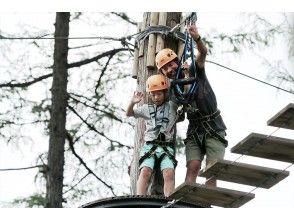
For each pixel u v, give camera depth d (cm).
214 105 1372
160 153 1378
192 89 1363
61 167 1864
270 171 1308
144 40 1497
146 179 1373
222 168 1309
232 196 1317
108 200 1369
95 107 1895
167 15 1503
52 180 1856
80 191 1869
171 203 1338
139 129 1469
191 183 1298
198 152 1376
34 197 1827
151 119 1388
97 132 1884
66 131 1884
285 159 1338
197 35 1345
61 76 1897
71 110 1895
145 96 1473
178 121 1406
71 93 1898
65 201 1864
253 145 1316
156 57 1396
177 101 1385
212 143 1365
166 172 1370
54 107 1888
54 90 1891
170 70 1387
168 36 1487
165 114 1388
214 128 1367
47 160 1878
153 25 1492
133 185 1455
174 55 1392
